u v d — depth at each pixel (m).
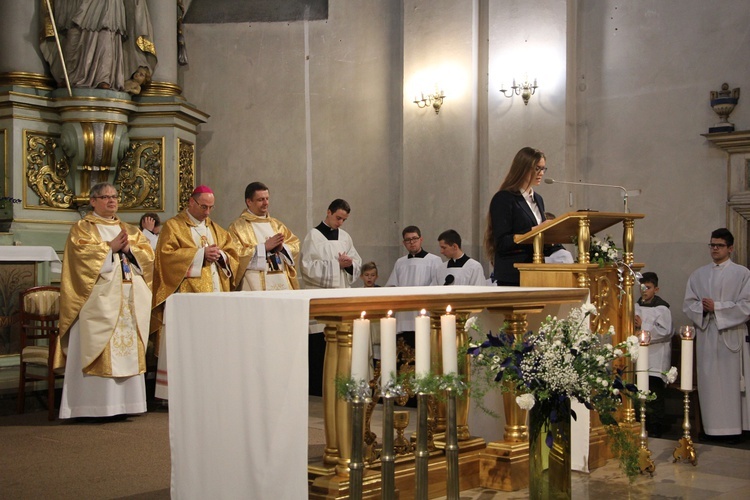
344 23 10.13
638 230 8.49
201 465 3.59
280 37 10.16
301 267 7.61
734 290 6.73
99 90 8.85
